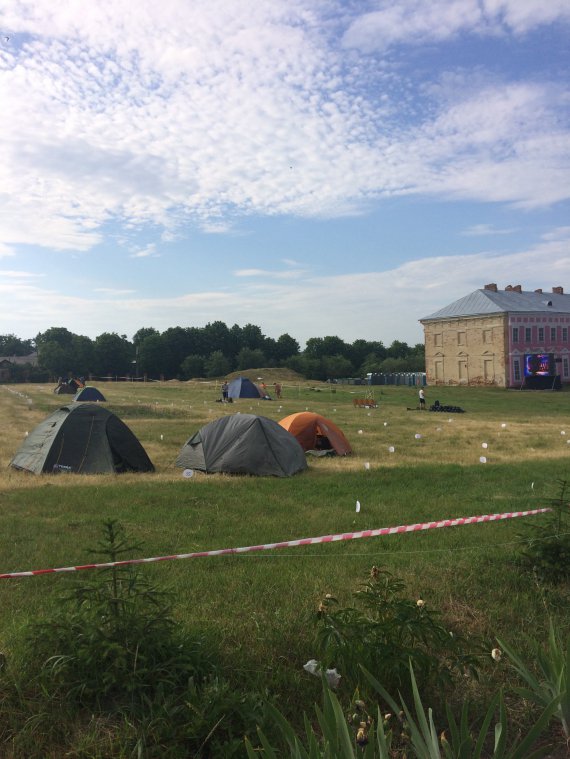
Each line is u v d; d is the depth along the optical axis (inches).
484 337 2950.3
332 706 114.6
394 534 347.3
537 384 2704.2
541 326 2925.7
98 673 148.9
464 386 3021.7
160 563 281.4
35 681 151.6
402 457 733.9
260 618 209.5
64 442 568.1
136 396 2009.1
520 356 2869.1
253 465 565.9
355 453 761.6
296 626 200.7
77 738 135.3
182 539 328.5
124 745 132.1
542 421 1306.6
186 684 155.1
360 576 265.7
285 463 568.4
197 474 568.7
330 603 218.5
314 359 4950.8
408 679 160.6
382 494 471.5
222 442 585.9
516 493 480.7
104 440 577.3
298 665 177.2
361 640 163.8
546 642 196.7
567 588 249.3
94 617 161.3
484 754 136.8
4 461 644.1
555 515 299.7
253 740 134.8
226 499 441.7
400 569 276.5
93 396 1673.2
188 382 3341.5
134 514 388.2
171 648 160.7
